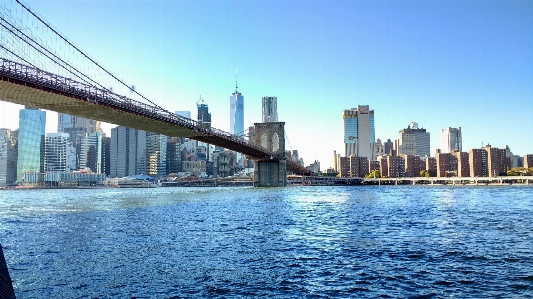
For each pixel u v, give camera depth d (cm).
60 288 1583
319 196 10200
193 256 2188
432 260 2097
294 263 2023
